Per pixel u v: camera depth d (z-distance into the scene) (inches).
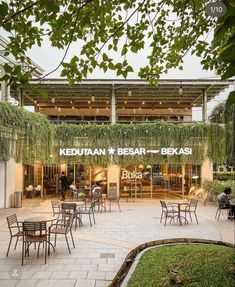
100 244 288.8
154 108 1000.2
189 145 661.9
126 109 1003.9
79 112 994.1
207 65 167.8
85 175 689.6
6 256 249.3
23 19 115.6
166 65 187.0
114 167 676.7
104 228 365.7
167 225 385.4
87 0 112.8
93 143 663.1
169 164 682.8
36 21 121.4
